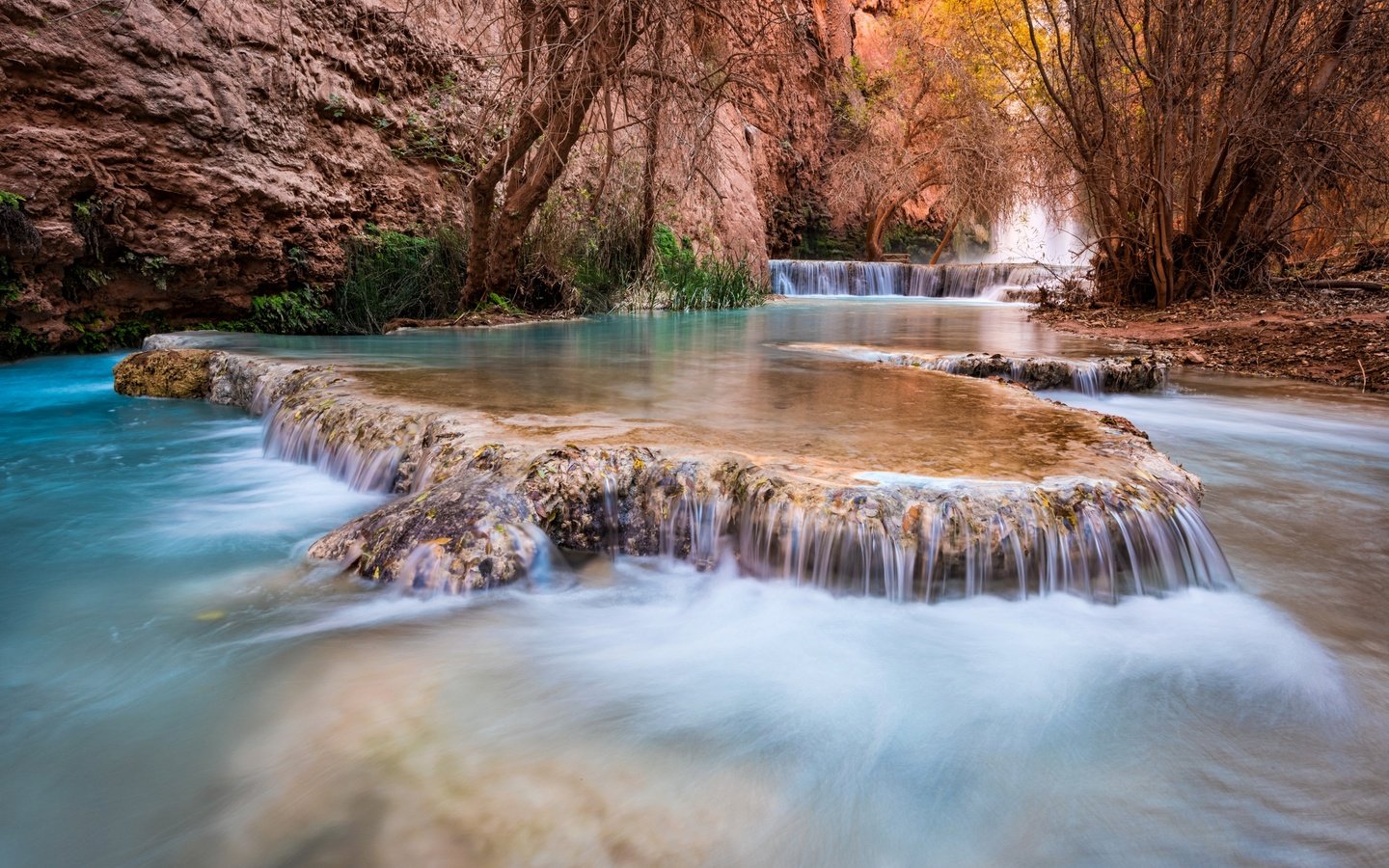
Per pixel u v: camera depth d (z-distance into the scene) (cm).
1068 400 623
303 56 944
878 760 192
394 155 1064
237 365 565
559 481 289
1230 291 1150
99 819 166
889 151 2550
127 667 221
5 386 627
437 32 1133
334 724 198
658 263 1358
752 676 225
